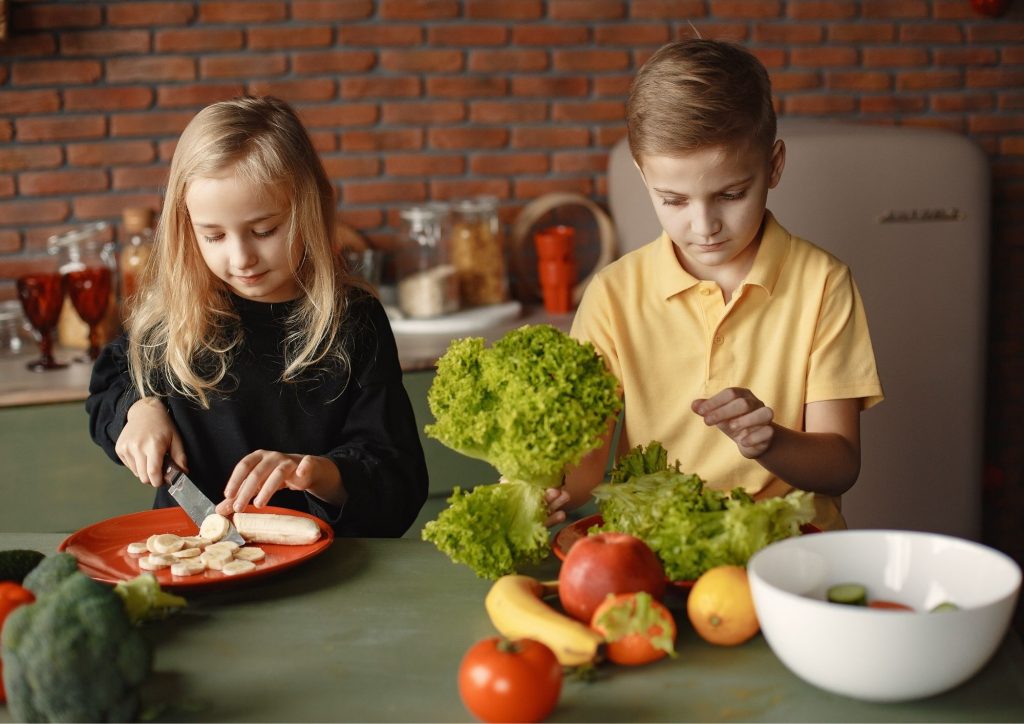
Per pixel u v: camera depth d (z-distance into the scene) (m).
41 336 2.50
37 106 2.83
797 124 2.83
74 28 2.82
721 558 1.00
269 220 1.44
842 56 3.15
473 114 3.05
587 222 3.13
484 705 0.82
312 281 1.58
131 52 2.86
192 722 0.85
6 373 2.48
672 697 0.87
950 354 2.81
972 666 0.81
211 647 0.97
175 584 1.06
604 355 1.51
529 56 3.04
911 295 2.77
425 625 1.01
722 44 1.30
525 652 0.83
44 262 2.88
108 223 2.89
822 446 1.33
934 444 2.84
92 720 0.82
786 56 3.13
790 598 0.82
